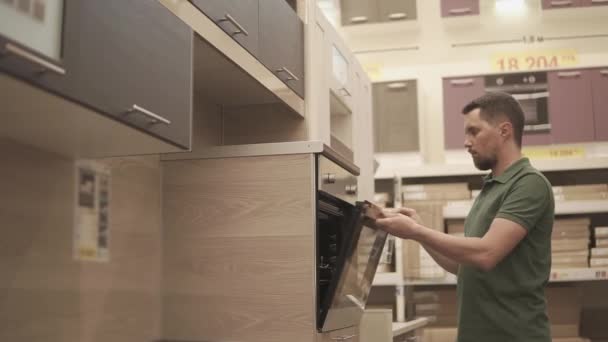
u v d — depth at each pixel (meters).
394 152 4.43
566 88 4.34
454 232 4.23
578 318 4.08
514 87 4.38
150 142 1.60
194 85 2.33
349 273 2.18
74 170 1.78
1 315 1.50
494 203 2.28
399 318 3.96
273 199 2.12
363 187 3.50
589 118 4.29
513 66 4.77
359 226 2.12
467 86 4.42
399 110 4.47
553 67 4.71
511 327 2.19
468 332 2.29
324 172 2.18
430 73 4.88
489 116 2.37
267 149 2.15
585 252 4.07
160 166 2.23
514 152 2.36
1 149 1.52
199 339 2.12
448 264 2.54
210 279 2.14
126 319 1.98
